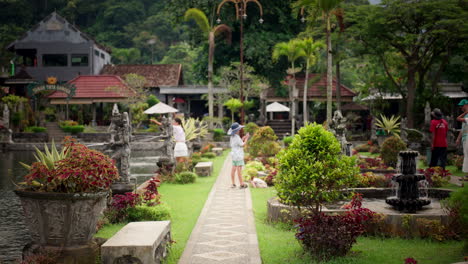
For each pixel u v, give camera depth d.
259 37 40.78
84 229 5.61
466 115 10.45
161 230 5.43
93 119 41.19
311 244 5.58
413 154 7.55
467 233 5.71
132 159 24.25
